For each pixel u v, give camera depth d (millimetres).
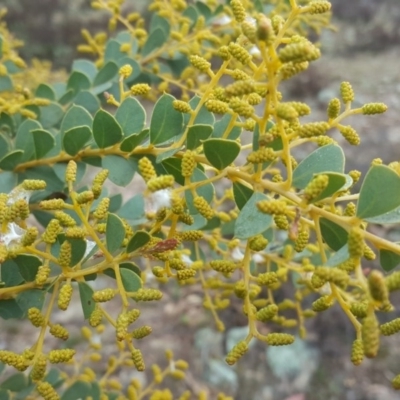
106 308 1001
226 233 420
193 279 412
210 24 502
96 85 468
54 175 380
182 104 300
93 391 439
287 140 266
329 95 1699
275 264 443
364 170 1329
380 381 962
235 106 260
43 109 452
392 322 256
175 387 938
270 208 247
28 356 284
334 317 1031
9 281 313
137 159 333
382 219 260
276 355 996
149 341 1004
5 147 392
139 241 288
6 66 518
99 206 295
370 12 2127
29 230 279
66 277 296
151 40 488
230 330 1029
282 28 272
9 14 1559
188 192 297
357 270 242
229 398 442
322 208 287
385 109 293
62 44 1578
